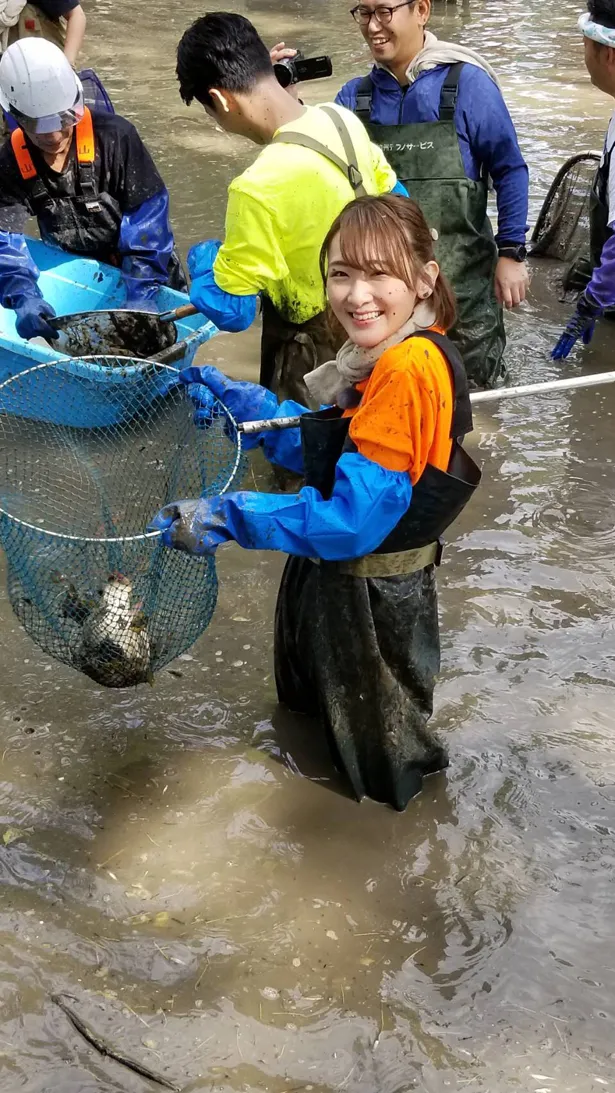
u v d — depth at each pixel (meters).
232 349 5.56
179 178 7.59
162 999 2.53
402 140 4.66
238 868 2.87
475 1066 2.39
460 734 3.28
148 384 3.92
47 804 3.05
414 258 2.40
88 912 2.74
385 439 2.39
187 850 2.92
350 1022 2.48
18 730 3.31
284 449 2.96
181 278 5.34
